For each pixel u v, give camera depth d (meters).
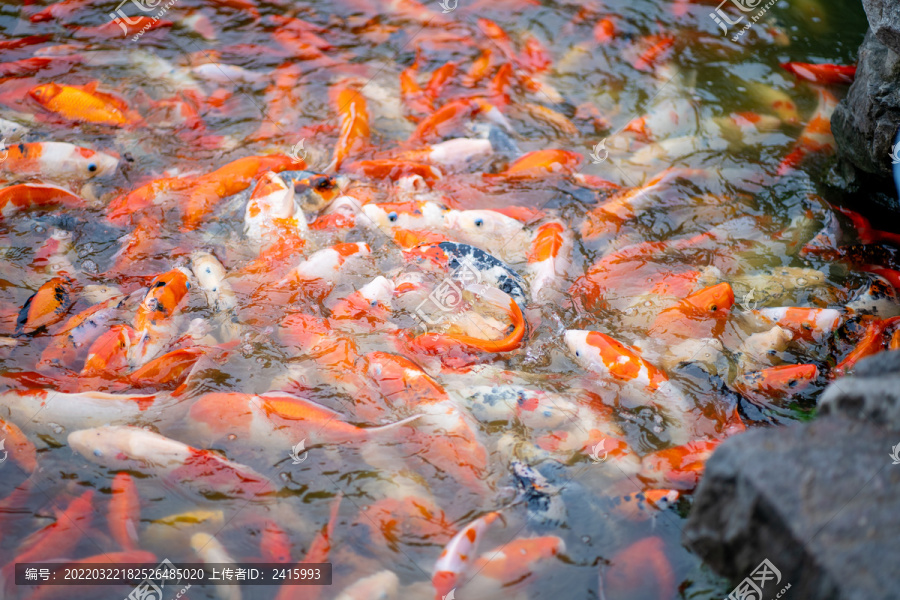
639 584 2.37
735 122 4.67
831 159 4.39
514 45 5.31
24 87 4.81
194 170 4.29
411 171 4.25
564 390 3.06
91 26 5.38
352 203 3.99
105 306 3.38
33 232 3.81
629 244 3.87
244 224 3.88
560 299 3.54
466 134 4.61
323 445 2.81
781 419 2.94
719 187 4.22
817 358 3.23
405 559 2.46
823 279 3.64
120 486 2.69
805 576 1.97
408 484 2.68
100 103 4.57
